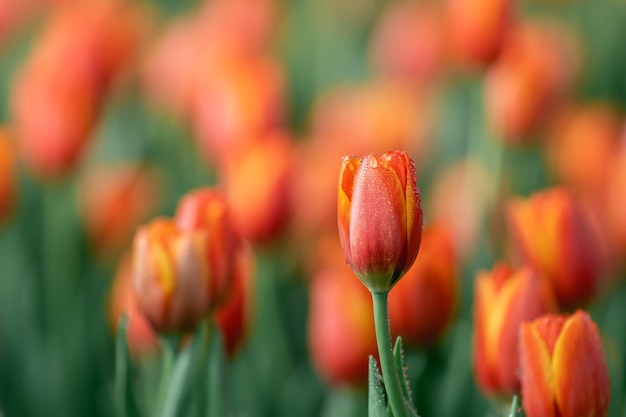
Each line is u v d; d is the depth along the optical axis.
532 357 1.14
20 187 1.86
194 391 1.25
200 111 1.74
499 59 1.65
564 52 2.30
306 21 3.05
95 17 1.90
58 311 1.67
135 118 2.40
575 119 2.12
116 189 1.81
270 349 1.55
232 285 1.24
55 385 1.63
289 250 1.68
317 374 1.59
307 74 2.81
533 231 1.30
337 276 1.39
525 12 3.14
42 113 1.67
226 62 1.84
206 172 2.00
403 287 1.35
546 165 2.14
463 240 1.66
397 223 1.10
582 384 1.13
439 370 1.42
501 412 1.24
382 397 1.11
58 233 1.70
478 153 1.73
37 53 2.09
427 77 2.29
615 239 1.53
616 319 1.57
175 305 1.22
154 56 2.41
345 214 1.12
